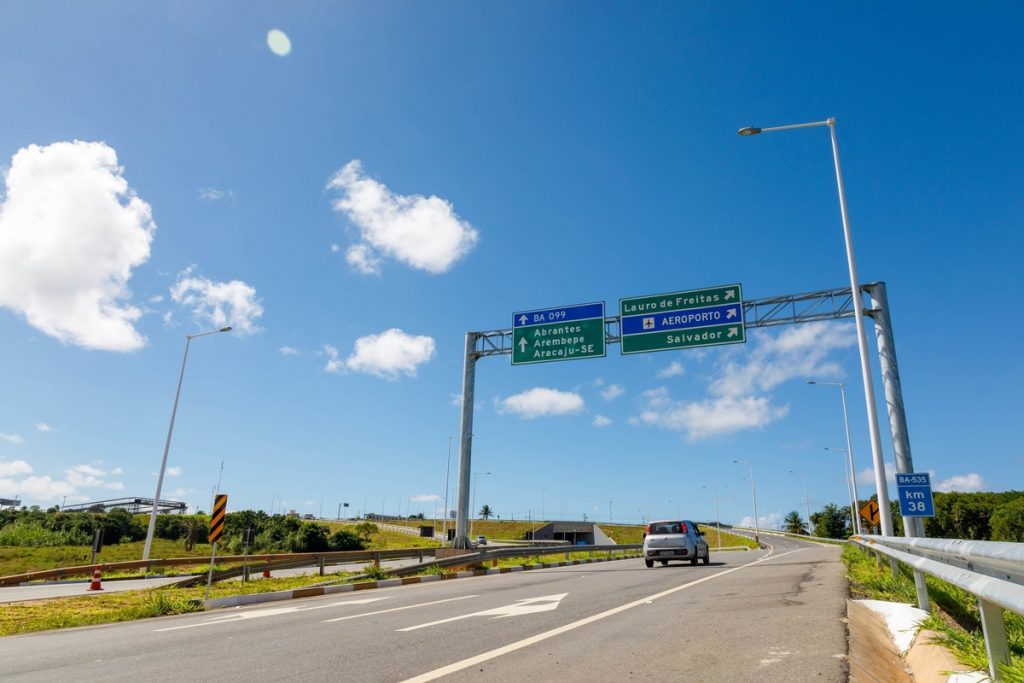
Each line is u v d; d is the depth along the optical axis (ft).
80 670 21.72
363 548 217.36
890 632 23.66
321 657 22.40
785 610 30.01
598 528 373.61
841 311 74.43
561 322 88.74
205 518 266.77
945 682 14.30
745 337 77.92
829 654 19.48
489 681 17.95
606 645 22.98
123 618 40.91
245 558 69.26
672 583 49.39
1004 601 9.95
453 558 79.30
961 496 263.29
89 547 185.06
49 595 60.39
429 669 19.79
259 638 27.71
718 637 23.58
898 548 28.91
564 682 17.58
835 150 64.54
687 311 81.25
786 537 369.50
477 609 35.96
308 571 101.65
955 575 14.40
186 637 29.12
